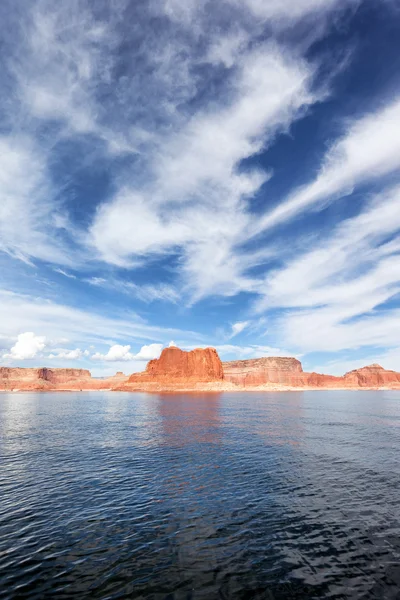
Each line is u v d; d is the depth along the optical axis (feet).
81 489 61.16
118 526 45.60
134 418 176.96
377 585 32.50
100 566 35.63
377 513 49.78
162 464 78.79
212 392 553.23
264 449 94.94
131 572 34.50
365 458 83.92
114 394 546.67
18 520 47.60
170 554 38.19
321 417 179.32
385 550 39.24
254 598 30.37
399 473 70.44
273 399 367.66
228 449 95.25
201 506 52.75
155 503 54.08
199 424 150.00
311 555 38.09
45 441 110.52
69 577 33.60
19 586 31.96
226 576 33.94
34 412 219.82
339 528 44.91
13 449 97.60
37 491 60.13
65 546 40.04
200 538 42.14
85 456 87.92
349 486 61.98
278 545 40.29
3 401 363.56
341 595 30.91
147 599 30.14
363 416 186.29
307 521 47.14
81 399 401.90
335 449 94.73
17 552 38.60
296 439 110.93
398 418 176.55
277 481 65.16
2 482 65.57
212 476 68.69
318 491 59.36
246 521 47.09
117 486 62.80
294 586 32.27
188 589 31.68
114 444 104.32
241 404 278.05
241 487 61.62
